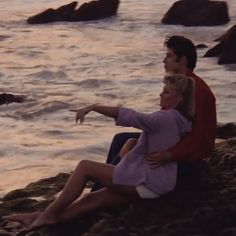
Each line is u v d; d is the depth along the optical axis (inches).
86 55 1123.3
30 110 713.0
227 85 834.8
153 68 980.6
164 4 1935.3
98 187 307.6
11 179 470.9
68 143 574.2
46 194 387.9
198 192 303.7
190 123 288.5
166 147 286.2
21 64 1038.4
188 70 298.4
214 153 374.9
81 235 289.1
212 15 1520.7
